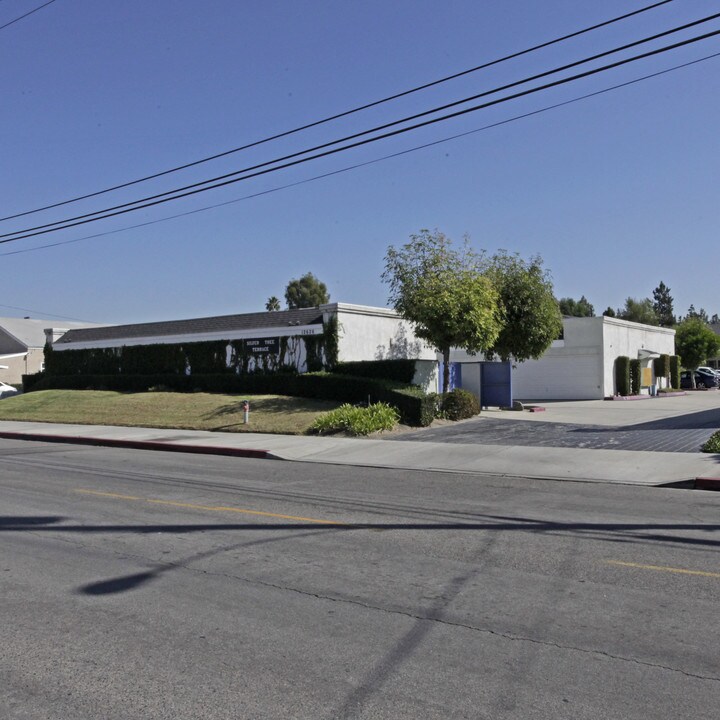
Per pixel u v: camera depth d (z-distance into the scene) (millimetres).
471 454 16953
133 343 36406
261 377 29250
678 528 9156
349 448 18656
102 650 5172
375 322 30906
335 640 5336
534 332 28812
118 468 15609
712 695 4434
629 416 26984
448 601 6207
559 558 7613
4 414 30750
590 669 4816
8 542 8367
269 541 8398
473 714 4199
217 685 4602
